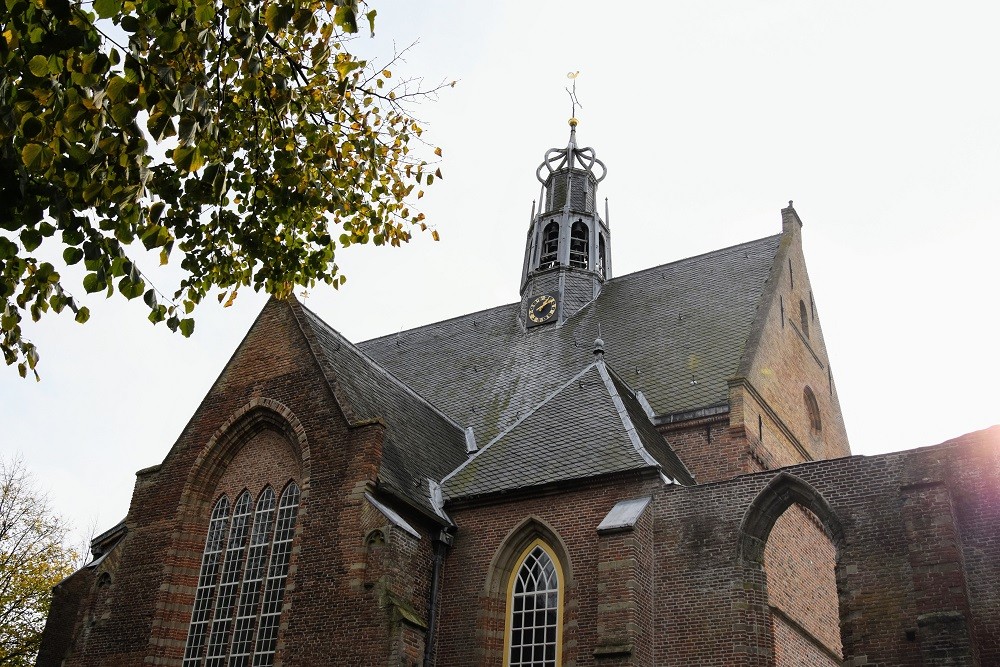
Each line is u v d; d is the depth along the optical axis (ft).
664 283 139.95
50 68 38.22
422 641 80.64
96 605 98.07
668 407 110.93
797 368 127.34
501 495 91.91
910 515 71.77
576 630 81.20
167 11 40.81
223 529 97.91
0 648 164.55
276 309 106.11
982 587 68.64
